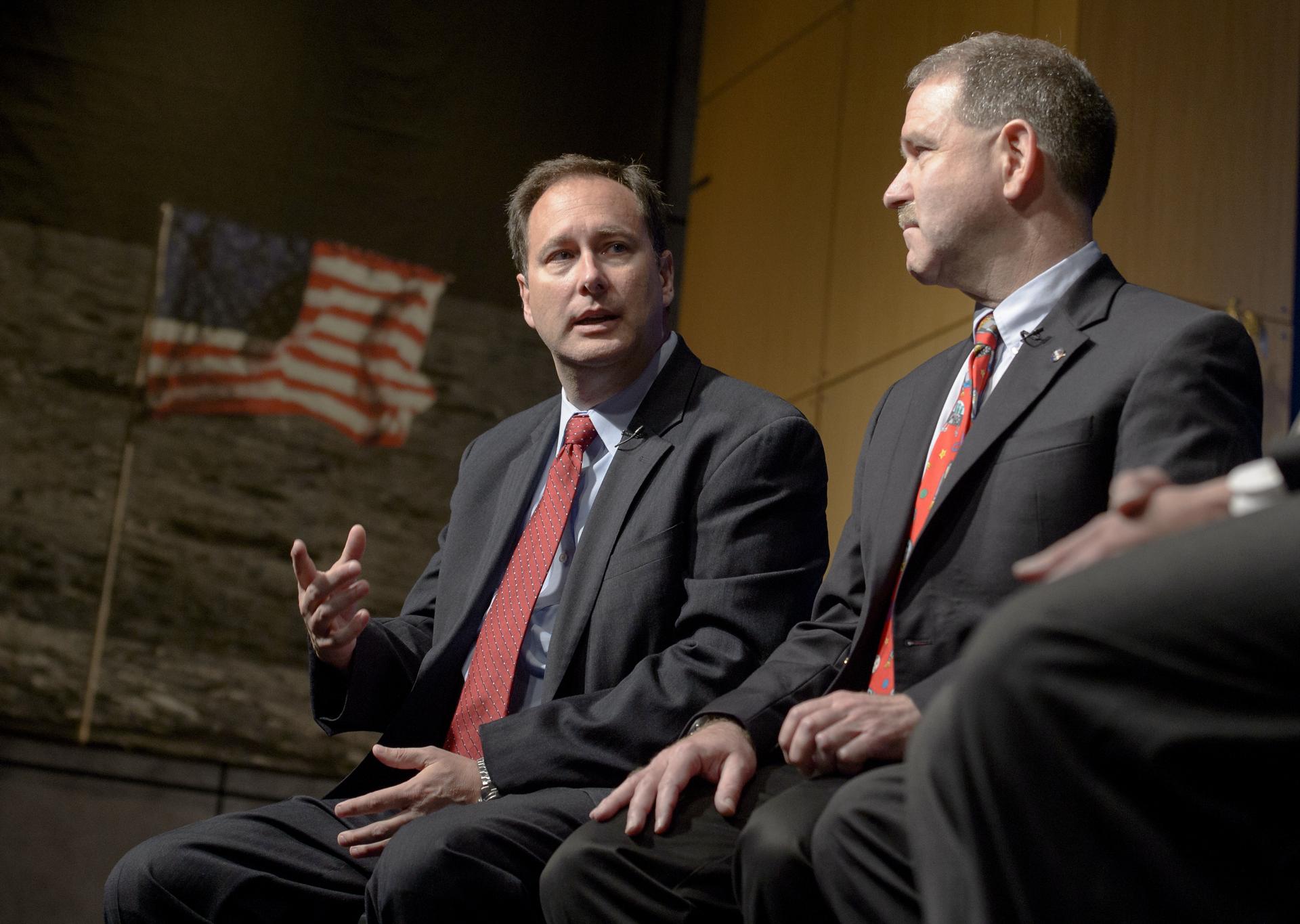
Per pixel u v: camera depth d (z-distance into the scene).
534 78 7.38
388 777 2.88
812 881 1.91
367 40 7.12
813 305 6.77
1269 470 1.27
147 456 6.39
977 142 2.47
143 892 2.62
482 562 3.01
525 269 3.31
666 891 2.10
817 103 7.13
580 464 3.03
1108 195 5.23
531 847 2.37
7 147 6.54
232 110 6.86
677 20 7.81
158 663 6.21
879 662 2.29
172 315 6.56
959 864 1.23
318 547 6.52
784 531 2.79
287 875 2.66
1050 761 1.18
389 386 6.77
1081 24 5.41
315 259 6.81
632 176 3.26
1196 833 1.18
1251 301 5.31
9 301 6.39
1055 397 2.24
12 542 6.17
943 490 2.25
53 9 6.70
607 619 2.73
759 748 2.31
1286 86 5.59
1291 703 1.14
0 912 5.93
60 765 6.12
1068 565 1.34
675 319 7.73
